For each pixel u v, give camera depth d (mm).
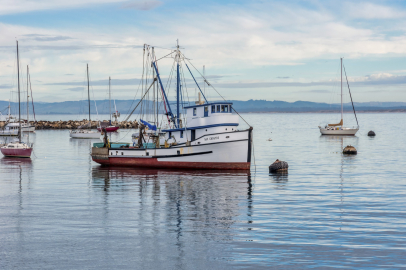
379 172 55438
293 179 48688
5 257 23062
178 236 26359
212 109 55438
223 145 54094
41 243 25172
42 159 74438
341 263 21969
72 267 21766
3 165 64750
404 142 113688
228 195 38875
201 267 21703
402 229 27672
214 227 28203
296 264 21891
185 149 55500
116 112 197125
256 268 21484
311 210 32875
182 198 37531
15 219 30297
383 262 22062
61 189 42406
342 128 146125
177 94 61375
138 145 62156
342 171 56281
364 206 34406
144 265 22000
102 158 61812
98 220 29984
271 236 26250
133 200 36719
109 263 22266
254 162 62344
